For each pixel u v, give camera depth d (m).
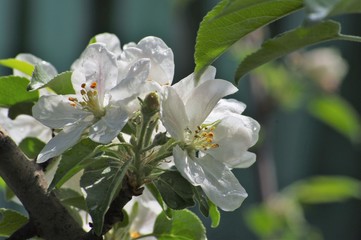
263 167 0.99
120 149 0.46
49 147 0.45
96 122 0.45
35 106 0.46
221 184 0.45
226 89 0.45
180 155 0.45
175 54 0.99
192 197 0.45
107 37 0.50
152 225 0.50
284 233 1.00
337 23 0.43
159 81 0.46
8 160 0.46
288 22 1.09
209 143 0.46
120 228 0.49
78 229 0.47
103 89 0.46
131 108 0.45
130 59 0.46
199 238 0.49
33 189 0.46
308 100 1.05
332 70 1.03
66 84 0.47
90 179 0.44
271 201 1.00
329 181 0.99
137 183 0.45
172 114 0.45
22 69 0.52
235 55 0.98
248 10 0.44
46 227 0.47
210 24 0.44
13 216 0.48
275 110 1.00
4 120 0.51
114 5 1.17
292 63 1.02
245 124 0.46
